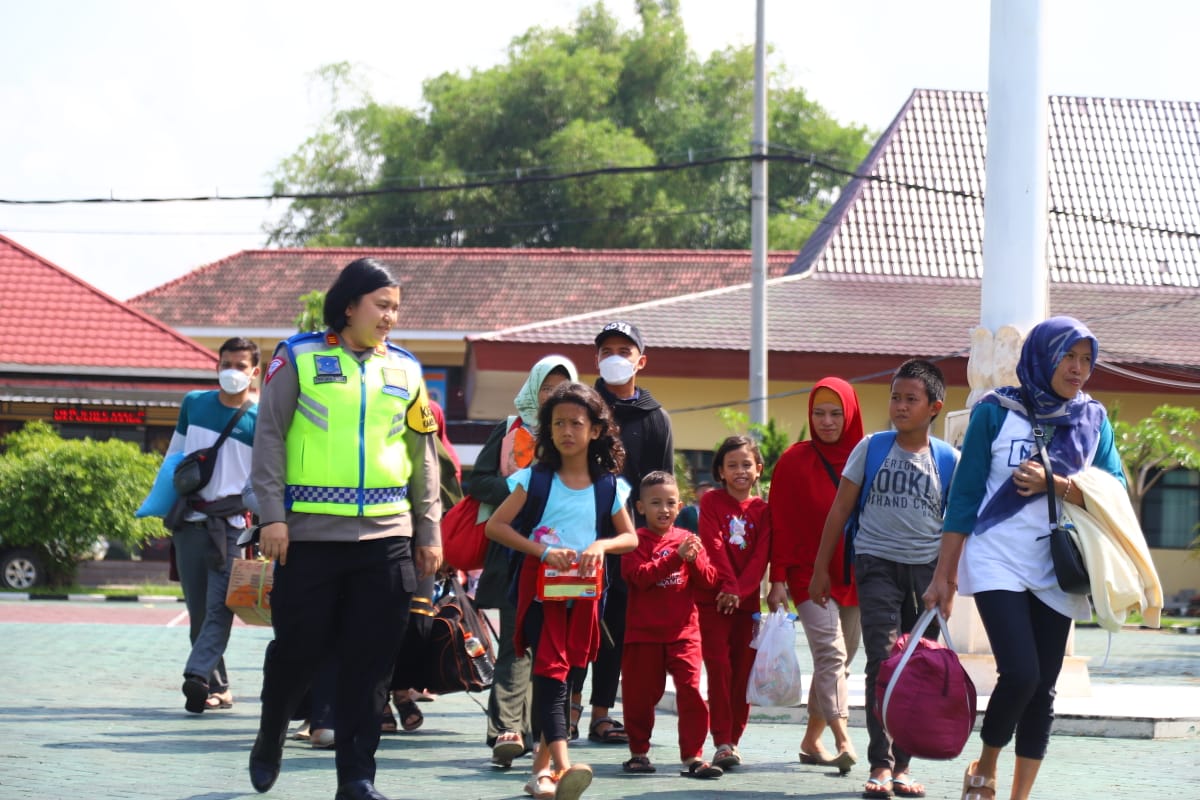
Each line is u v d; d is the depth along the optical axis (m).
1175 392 33.16
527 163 64.31
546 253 47.06
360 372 7.27
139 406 34.78
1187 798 8.35
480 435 36.75
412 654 10.23
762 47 27.56
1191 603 33.00
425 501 7.48
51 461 30.19
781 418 34.28
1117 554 7.18
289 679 7.26
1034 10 12.94
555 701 7.80
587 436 7.95
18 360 34.44
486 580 9.42
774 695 9.14
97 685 13.34
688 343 32.84
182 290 45.31
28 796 7.58
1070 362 7.40
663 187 64.44
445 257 46.91
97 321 35.78
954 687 7.43
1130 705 11.95
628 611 9.18
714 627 9.34
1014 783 7.43
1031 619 7.39
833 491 9.26
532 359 33.56
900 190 38.47
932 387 8.58
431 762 9.40
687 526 14.00
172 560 12.09
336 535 7.09
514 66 68.12
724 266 46.56
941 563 7.56
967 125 40.06
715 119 66.69
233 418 11.57
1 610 24.72
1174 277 36.72
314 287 45.59
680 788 8.48
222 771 8.56
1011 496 7.38
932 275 37.03
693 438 34.00
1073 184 38.69
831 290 36.19
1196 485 34.72
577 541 7.94
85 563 33.28
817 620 9.18
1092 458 7.50
